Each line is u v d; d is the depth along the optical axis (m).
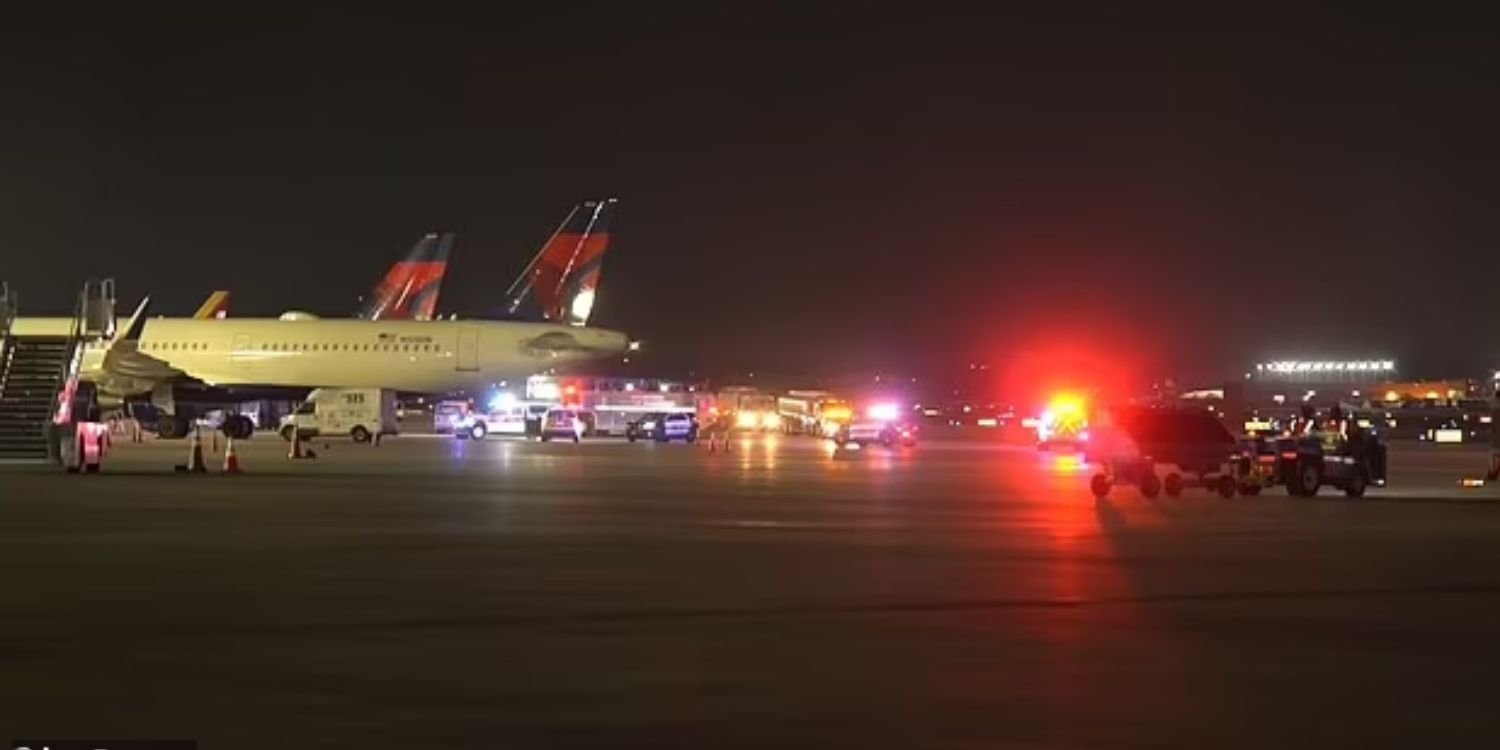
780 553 65.25
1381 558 65.38
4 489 104.00
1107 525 83.81
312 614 45.50
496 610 46.72
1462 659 38.81
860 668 36.97
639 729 30.03
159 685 34.19
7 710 31.36
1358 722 31.05
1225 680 35.62
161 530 73.38
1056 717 31.36
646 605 48.06
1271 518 91.12
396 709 31.73
